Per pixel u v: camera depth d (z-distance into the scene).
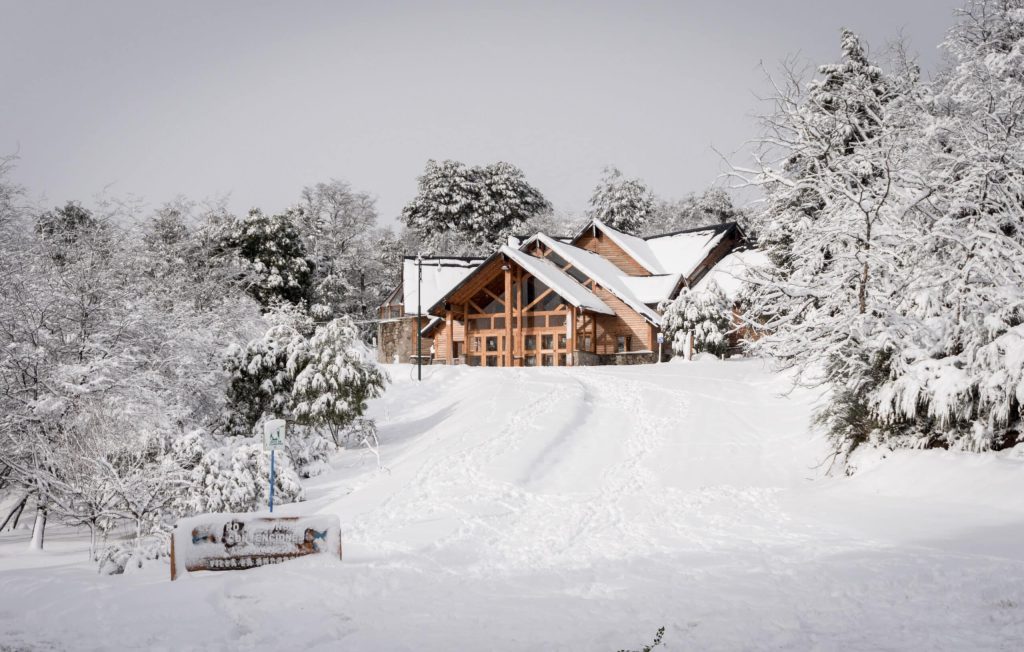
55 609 8.37
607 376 35.81
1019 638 6.50
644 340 48.59
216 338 30.86
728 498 15.88
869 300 15.55
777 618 7.42
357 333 27.91
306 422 26.17
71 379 19.14
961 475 13.45
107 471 17.61
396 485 18.61
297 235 64.94
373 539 13.17
